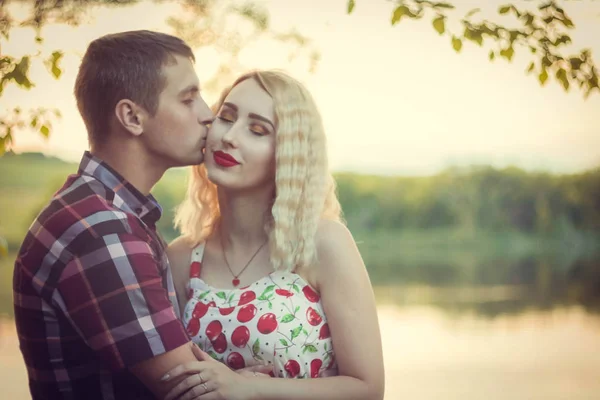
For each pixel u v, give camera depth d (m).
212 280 1.85
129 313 1.49
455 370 5.53
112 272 1.49
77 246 1.51
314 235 1.79
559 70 2.48
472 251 9.59
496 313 7.03
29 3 2.58
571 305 7.48
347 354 1.75
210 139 1.77
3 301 6.60
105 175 1.63
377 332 1.79
